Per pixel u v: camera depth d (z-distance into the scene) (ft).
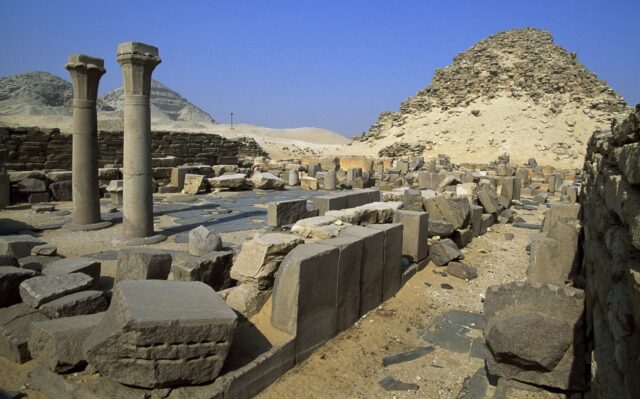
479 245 35.24
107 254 27.43
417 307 22.81
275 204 33.30
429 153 137.90
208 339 12.75
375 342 18.75
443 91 177.17
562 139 132.05
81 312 16.34
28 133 57.26
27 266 21.94
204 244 24.80
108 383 12.60
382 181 73.31
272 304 16.90
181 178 60.29
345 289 19.11
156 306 12.89
